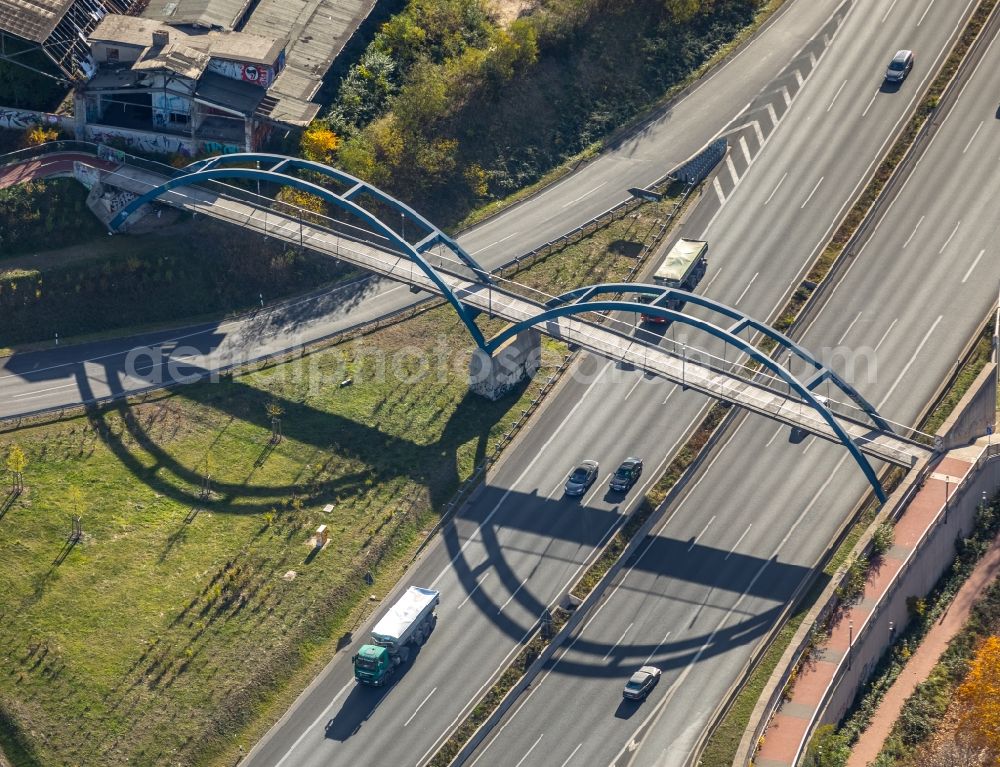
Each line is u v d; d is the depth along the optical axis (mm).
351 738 153000
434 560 171500
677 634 160500
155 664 159750
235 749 154500
